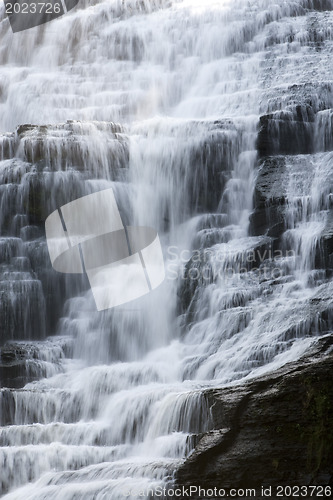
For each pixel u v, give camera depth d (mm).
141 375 24906
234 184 33438
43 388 25453
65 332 31047
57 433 22172
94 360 29938
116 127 35312
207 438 19250
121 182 33969
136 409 21891
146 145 34625
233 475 18578
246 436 19109
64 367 28422
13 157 34312
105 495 18891
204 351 26766
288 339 24656
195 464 18766
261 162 33281
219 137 34094
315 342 22031
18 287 30938
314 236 28719
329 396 19266
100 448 21219
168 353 27828
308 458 18531
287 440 18844
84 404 23781
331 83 36938
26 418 23641
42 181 32906
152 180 34125
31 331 30922
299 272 28656
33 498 19719
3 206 33000
